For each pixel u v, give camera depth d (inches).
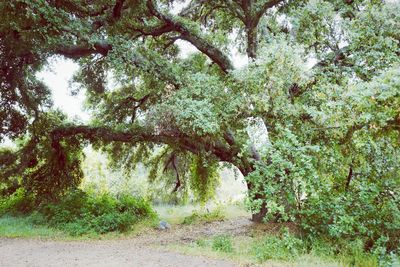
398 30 431.5
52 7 414.6
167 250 371.6
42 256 331.6
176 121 458.0
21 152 684.7
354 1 513.0
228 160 606.5
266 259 316.5
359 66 440.1
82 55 524.7
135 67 535.8
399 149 349.7
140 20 601.6
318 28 476.4
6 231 483.8
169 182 882.8
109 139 609.0
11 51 463.5
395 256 287.4
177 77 517.3
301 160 324.2
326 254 322.3
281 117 405.7
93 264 298.8
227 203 893.2
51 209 578.2
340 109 330.3
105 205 598.9
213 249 366.9
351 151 361.1
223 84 480.1
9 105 612.4
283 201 357.1
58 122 702.5
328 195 360.8
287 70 394.9
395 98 311.4
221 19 745.0
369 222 335.0
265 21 655.8
